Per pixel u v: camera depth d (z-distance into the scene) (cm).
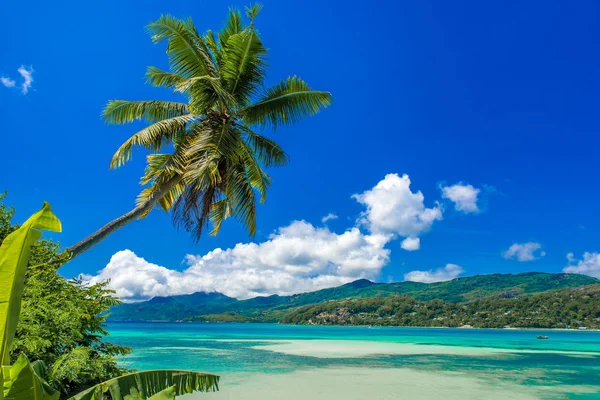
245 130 1441
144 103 1381
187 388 453
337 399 1569
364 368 2517
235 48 1363
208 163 1179
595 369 2630
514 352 3947
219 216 1595
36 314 631
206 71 1398
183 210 1298
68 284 783
